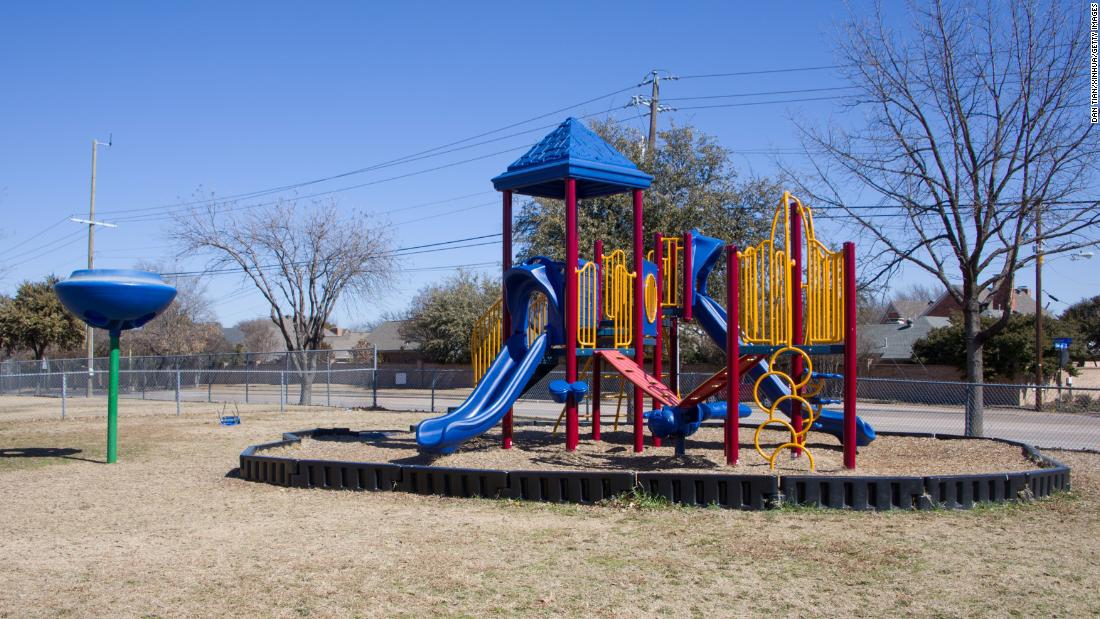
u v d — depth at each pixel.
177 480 10.73
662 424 9.83
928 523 7.43
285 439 13.15
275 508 8.69
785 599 5.39
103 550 6.93
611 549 6.70
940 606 5.22
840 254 9.36
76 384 38.97
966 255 14.83
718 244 12.56
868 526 7.33
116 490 10.01
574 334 11.38
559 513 8.14
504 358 11.83
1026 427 19.31
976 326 14.92
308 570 6.20
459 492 9.08
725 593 5.53
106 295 12.05
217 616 5.19
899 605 5.25
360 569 6.21
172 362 43.59
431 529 7.53
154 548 6.98
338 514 8.30
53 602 5.52
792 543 6.78
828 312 9.39
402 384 48.81
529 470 8.84
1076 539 6.87
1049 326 33.53
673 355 13.05
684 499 8.23
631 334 12.07
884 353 39.16
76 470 11.77
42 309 52.03
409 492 9.37
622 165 11.68
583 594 5.54
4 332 51.31
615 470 9.39
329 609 5.30
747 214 24.55
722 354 34.16
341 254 32.25
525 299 12.05
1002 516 7.71
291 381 39.22
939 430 18.33
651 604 5.32
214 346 64.81
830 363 29.02
